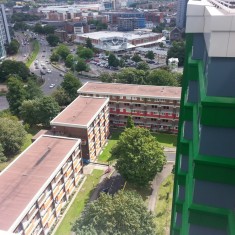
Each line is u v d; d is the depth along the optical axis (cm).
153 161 4978
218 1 1451
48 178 4297
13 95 8612
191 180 1483
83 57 15212
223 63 1087
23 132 6838
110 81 10312
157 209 4809
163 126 7425
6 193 3978
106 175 5812
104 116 6912
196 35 1614
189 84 1773
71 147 5181
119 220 3400
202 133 1228
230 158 1230
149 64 14312
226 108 1143
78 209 4941
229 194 1295
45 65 15012
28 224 3806
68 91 9194
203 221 1366
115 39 18100
